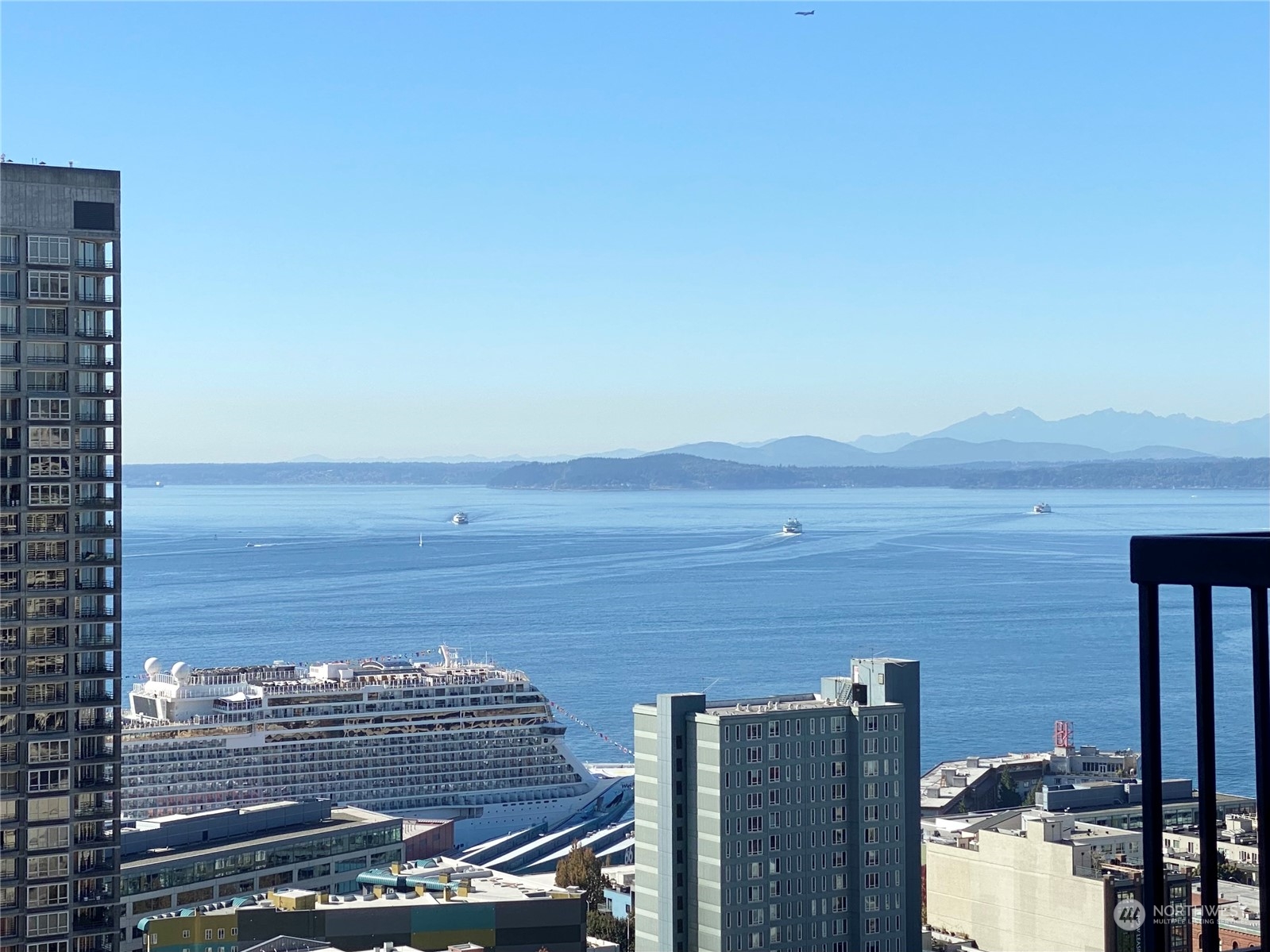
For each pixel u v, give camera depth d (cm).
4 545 17038
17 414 17175
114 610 17325
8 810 16900
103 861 17238
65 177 17412
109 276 17588
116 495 17488
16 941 16850
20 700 16900
